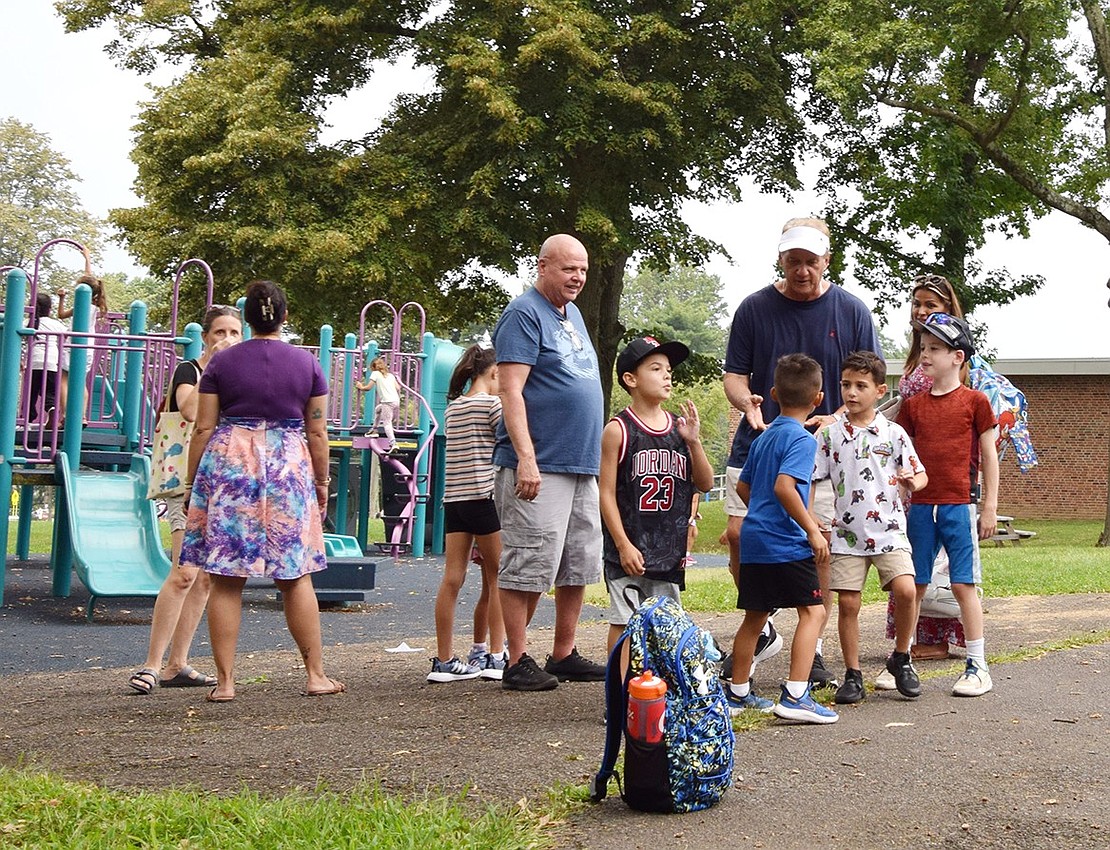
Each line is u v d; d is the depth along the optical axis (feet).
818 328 19.67
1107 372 105.60
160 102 84.33
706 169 89.45
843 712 17.26
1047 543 80.23
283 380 19.62
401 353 62.64
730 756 12.26
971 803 12.28
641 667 12.26
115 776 14.05
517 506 19.60
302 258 80.48
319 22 85.56
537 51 79.87
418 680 21.62
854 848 10.94
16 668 24.18
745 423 19.99
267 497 19.42
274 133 81.20
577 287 19.67
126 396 41.11
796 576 16.53
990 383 22.39
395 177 84.23
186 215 85.40
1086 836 11.23
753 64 87.81
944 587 22.20
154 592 32.40
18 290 35.91
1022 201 90.84
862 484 18.58
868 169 90.68
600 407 20.08
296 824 11.21
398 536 59.67
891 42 72.84
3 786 12.97
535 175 85.15
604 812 12.18
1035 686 19.33
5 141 238.89
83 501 35.65
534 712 17.65
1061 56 81.82
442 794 12.71
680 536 17.95
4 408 35.76
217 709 18.74
